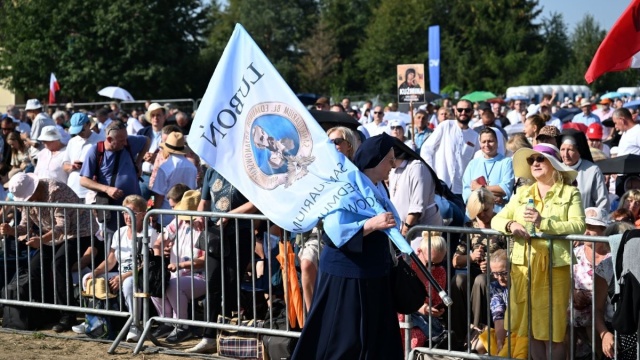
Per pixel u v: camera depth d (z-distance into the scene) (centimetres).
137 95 4350
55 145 1048
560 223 532
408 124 1741
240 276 671
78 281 752
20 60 4206
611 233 570
